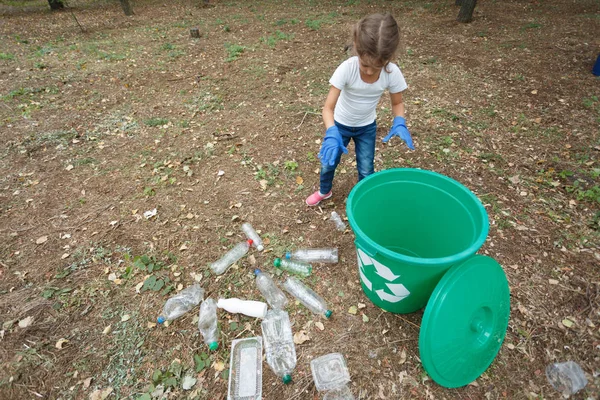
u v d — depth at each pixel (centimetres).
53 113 489
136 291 252
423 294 199
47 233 303
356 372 203
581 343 207
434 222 233
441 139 393
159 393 198
